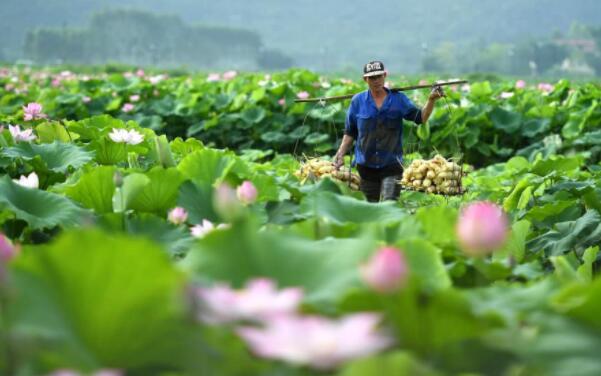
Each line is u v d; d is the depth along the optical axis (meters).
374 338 2.06
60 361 2.65
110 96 30.00
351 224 5.41
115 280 2.76
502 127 25.53
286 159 19.81
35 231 6.67
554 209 9.11
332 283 3.46
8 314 2.57
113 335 2.82
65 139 12.28
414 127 24.56
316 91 28.41
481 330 2.98
